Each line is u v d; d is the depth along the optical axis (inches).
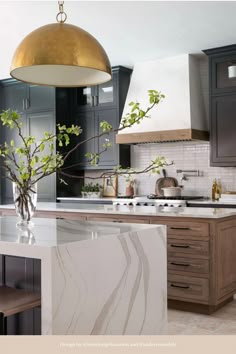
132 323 91.9
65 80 111.4
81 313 78.2
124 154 263.0
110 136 259.4
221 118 222.2
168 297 157.8
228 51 218.8
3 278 101.6
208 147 241.8
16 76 103.0
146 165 263.6
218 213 151.3
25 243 76.0
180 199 225.6
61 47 86.4
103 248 84.2
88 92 271.1
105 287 84.4
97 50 90.6
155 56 237.9
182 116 229.3
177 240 155.3
